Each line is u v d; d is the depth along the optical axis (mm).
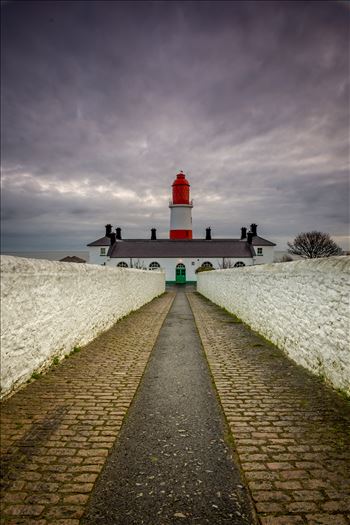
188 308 14227
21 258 4293
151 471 2559
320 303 4539
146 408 3711
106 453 2773
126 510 2148
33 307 4426
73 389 4180
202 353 6191
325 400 3826
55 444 2896
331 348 4234
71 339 5883
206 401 3910
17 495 2266
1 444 2877
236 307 11094
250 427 3221
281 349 6234
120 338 7402
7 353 3805
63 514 2105
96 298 7406
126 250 51719
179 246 52562
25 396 3910
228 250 52031
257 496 2264
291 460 2670
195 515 2107
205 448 2885
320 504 2189
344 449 2818
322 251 46688
